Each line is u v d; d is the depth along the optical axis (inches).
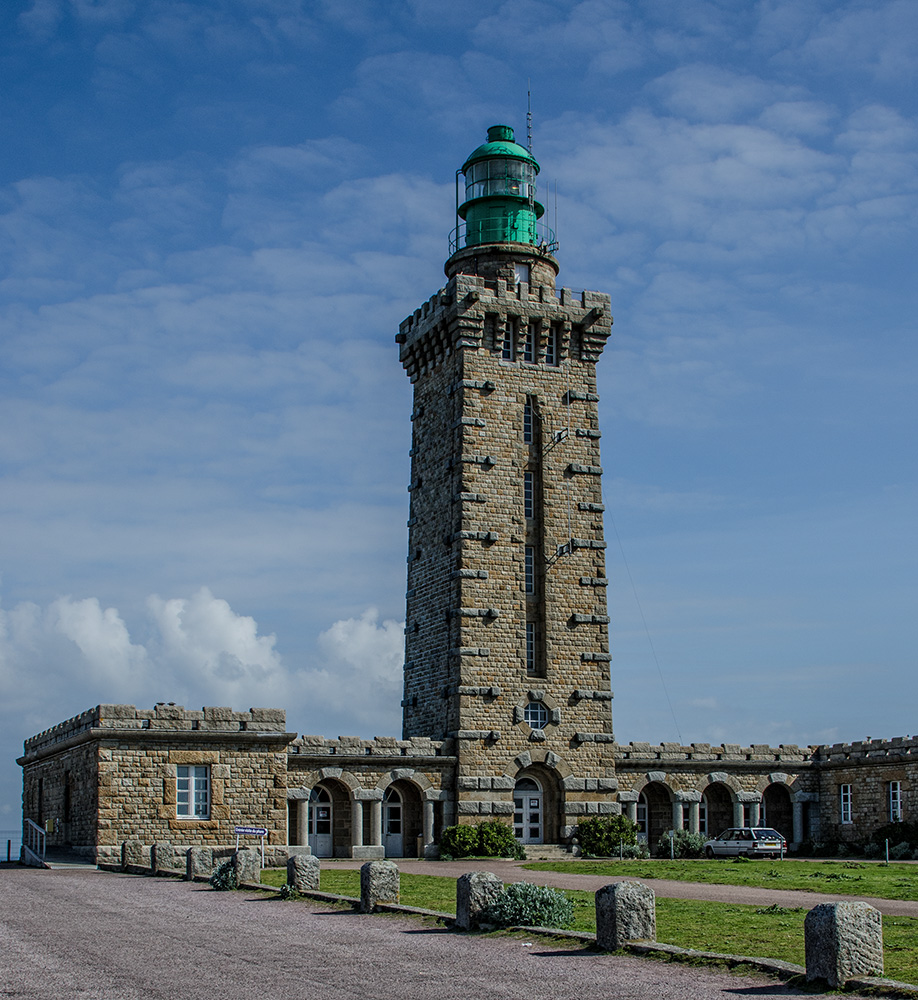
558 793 2313.0
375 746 2192.4
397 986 733.9
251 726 1940.2
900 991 679.7
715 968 782.5
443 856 2162.9
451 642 2295.8
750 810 2554.1
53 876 1626.5
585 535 2416.3
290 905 1181.7
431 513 2440.9
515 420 2396.7
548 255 2532.0
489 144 2583.7
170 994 711.1
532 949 871.7
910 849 2242.9
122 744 1865.2
